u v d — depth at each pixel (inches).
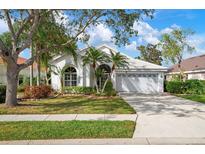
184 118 434.9
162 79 1101.1
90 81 1037.2
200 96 885.2
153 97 855.1
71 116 450.0
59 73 1015.0
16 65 569.3
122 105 601.3
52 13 637.3
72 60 1022.4
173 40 1422.2
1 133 318.0
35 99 757.3
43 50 619.5
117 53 954.7
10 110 510.9
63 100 728.3
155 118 433.4
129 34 644.7
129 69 1072.8
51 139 299.4
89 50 946.7
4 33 912.3
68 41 659.4
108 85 1034.1
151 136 314.2
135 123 386.0
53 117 440.5
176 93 1062.4
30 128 344.2
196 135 320.2
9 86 570.9
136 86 1097.4
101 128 343.6
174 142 291.0
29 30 594.2
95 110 516.7
